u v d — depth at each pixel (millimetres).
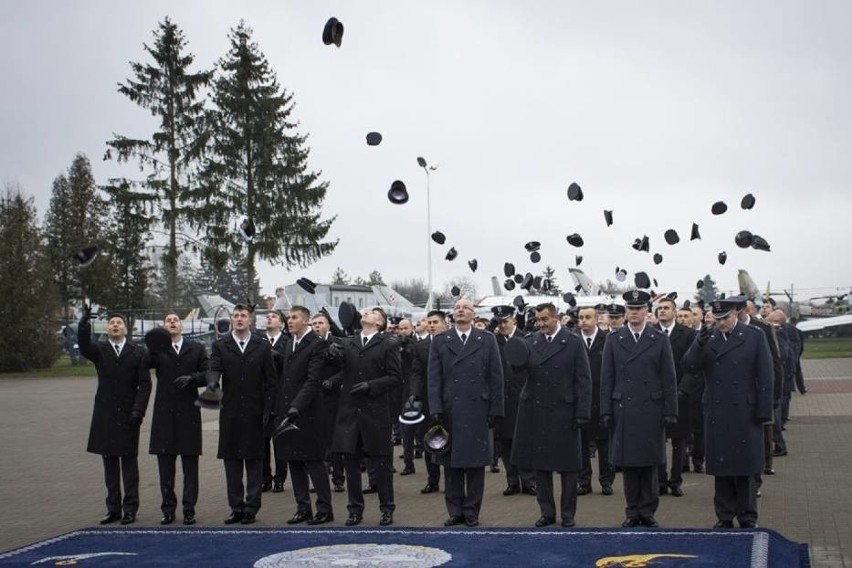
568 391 10055
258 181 52250
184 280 79625
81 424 23672
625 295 10133
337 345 10742
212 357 10805
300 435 10625
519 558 8117
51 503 12547
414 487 13773
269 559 8367
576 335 10211
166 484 10883
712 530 9250
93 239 62938
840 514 10430
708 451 9648
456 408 10227
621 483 13672
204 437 20469
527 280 17156
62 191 65500
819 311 56312
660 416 9844
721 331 9758
